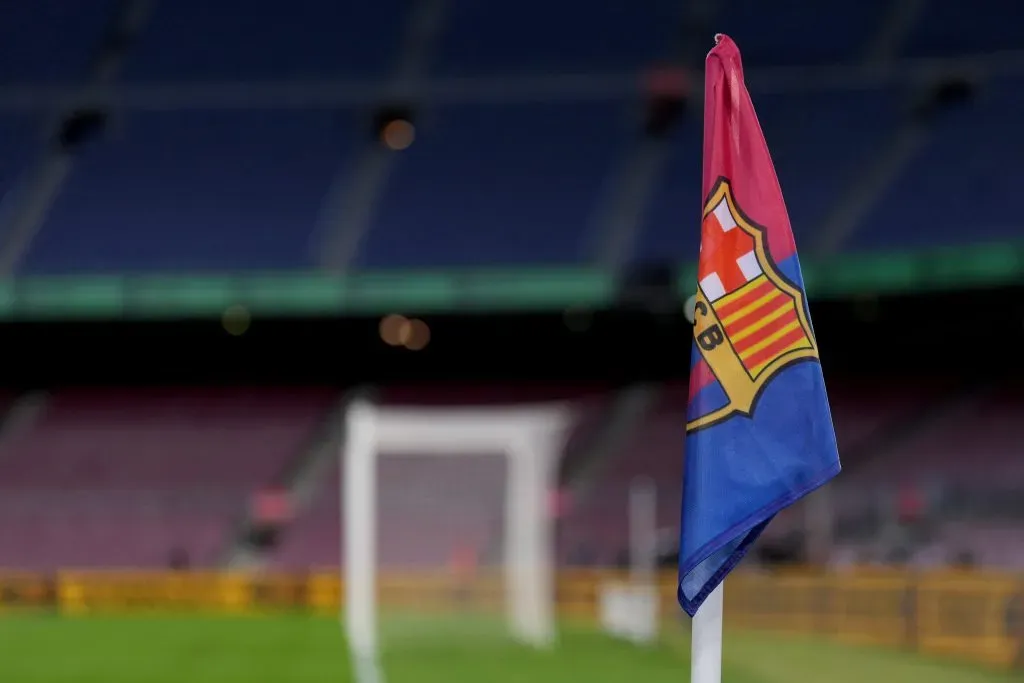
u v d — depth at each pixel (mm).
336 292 41438
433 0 49719
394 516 33781
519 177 45031
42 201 44375
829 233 41438
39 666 24047
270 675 22453
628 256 42406
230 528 45562
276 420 51812
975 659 22406
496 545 33719
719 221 7211
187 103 47156
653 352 52281
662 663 24297
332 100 47219
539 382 53031
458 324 47969
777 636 28547
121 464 49375
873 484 43938
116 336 49281
